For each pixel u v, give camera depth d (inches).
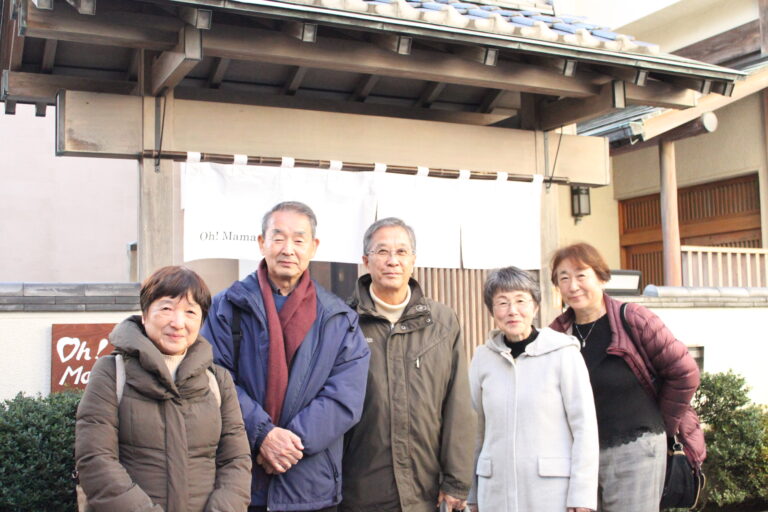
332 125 208.8
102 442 100.5
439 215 217.9
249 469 110.1
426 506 131.3
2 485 147.9
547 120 233.8
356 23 169.2
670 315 288.2
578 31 200.2
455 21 181.2
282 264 126.1
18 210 402.3
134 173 428.1
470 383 142.9
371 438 129.8
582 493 123.6
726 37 372.2
